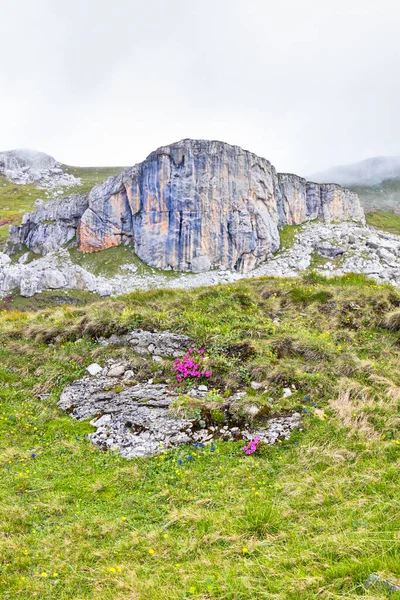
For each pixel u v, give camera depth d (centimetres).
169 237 11188
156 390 1078
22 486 769
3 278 9594
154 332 1302
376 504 586
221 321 1341
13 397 1152
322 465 750
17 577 534
